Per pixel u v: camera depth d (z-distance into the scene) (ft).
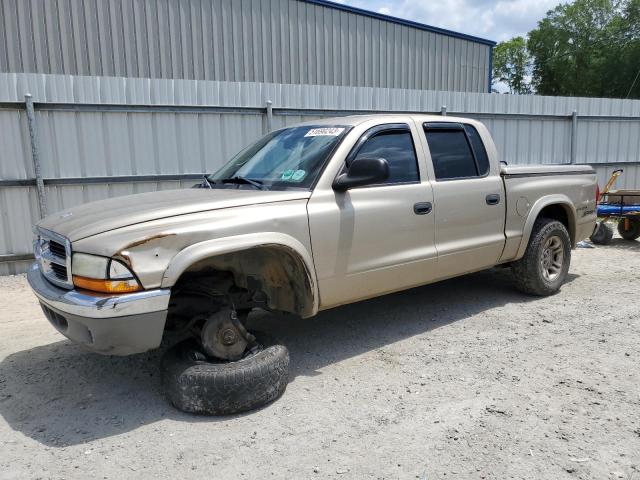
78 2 40.01
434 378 12.96
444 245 15.62
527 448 9.90
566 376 12.85
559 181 19.48
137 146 26.81
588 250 28.71
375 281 14.08
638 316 17.15
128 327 10.28
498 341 15.28
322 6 49.88
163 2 42.70
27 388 12.97
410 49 56.54
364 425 10.89
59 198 25.54
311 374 13.42
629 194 29.30
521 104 37.58
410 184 14.83
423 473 9.25
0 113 24.16
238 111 28.71
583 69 156.35
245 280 12.75
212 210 11.42
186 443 10.40
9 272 25.21
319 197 12.87
